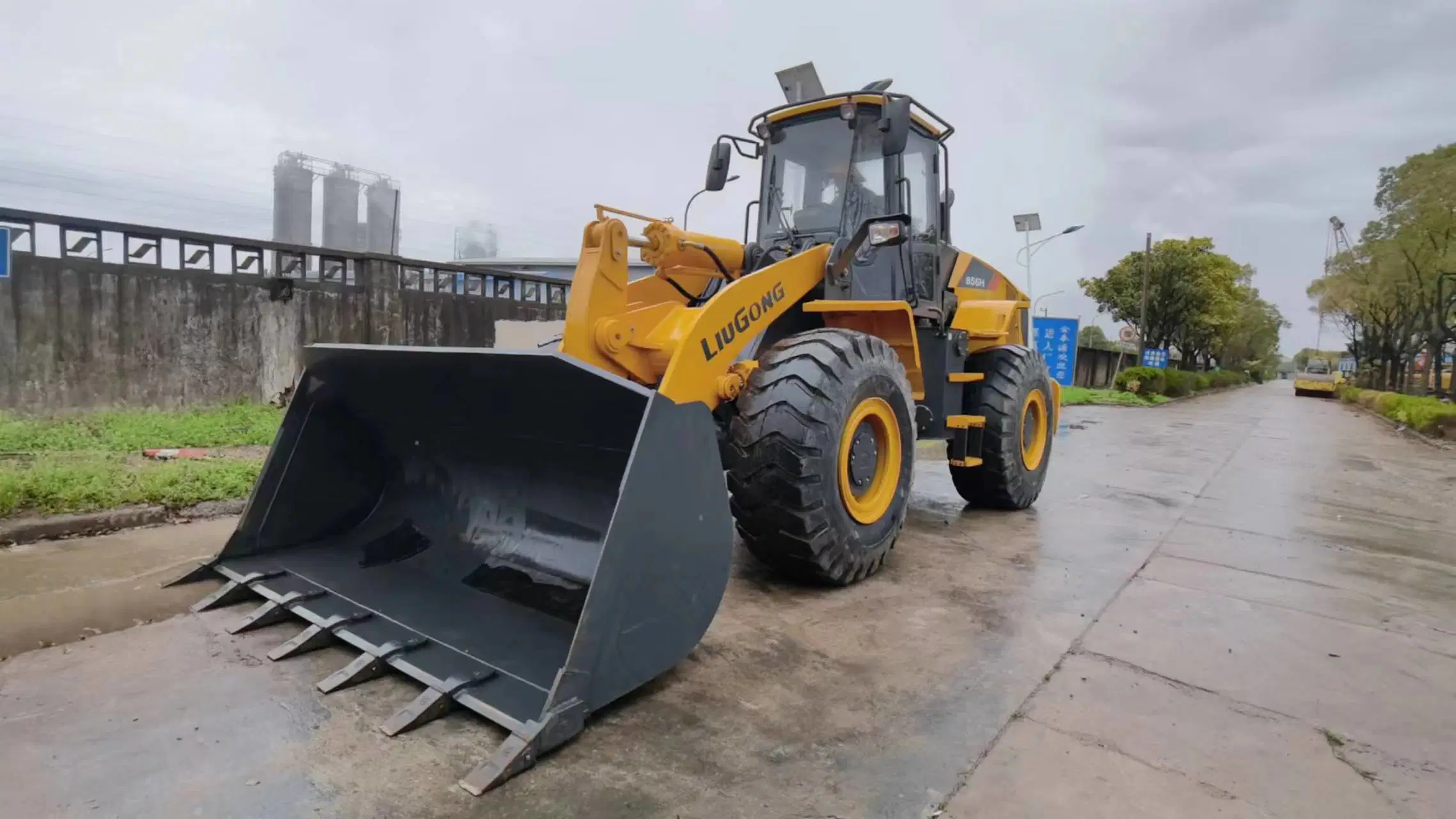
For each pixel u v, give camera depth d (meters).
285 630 2.91
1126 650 3.02
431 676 2.39
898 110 3.96
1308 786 2.09
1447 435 12.73
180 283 7.74
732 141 4.72
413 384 3.18
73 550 3.89
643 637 2.40
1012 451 5.36
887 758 2.17
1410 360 26.23
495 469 3.31
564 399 2.74
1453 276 18.38
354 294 9.06
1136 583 3.92
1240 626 3.34
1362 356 38.06
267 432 6.80
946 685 2.65
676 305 3.48
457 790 1.95
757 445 3.30
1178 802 2.00
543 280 11.48
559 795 1.95
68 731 2.17
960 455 5.12
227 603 3.12
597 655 2.26
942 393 4.78
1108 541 4.79
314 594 3.02
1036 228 17.44
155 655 2.69
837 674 2.72
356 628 2.74
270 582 3.15
